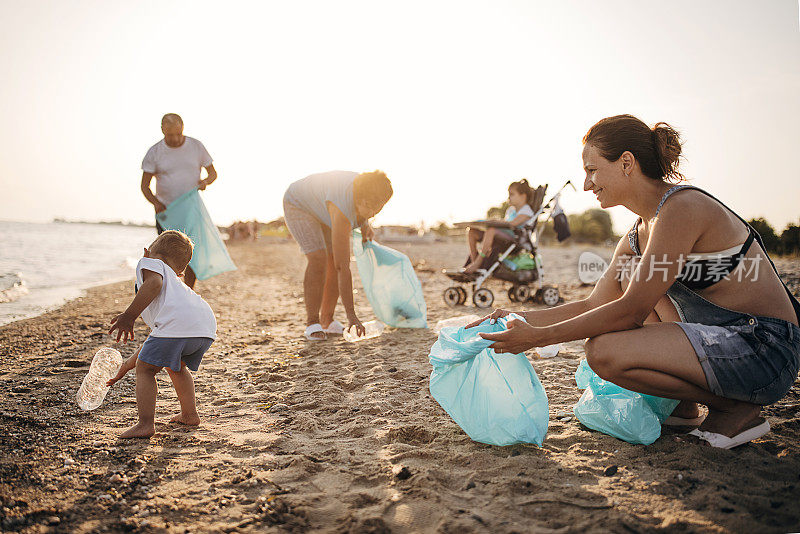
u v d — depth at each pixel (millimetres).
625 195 2348
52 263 17078
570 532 1664
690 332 2174
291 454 2355
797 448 2275
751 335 2129
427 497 1906
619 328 2230
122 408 2996
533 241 7219
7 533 1674
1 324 5867
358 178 4484
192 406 2736
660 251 2129
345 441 2512
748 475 2016
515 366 2461
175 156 5395
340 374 3723
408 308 5352
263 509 1844
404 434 2590
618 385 2320
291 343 4855
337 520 1779
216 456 2324
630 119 2328
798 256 10078
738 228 2168
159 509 1847
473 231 7531
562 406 2949
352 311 4641
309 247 4883
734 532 1632
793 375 2186
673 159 2277
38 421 2725
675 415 2561
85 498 1920
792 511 1758
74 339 4973
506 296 8242
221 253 5598
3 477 2068
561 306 2688
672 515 1740
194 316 2604
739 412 2268
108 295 9016
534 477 2062
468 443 2445
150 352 2512
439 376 2547
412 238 44844
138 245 33531
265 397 3229
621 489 1941
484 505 1854
